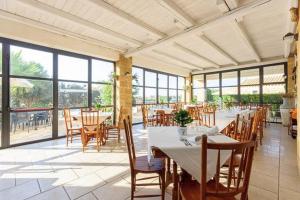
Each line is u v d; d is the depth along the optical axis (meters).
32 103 4.86
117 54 6.88
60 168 3.06
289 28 4.66
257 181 2.55
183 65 10.03
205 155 1.17
